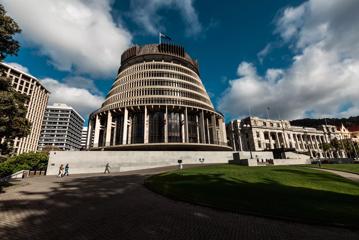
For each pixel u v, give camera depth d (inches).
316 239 312.2
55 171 1582.2
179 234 324.8
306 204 491.8
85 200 542.0
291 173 1040.8
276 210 444.5
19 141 4271.7
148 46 3284.9
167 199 560.4
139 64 2965.1
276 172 1050.1
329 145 4441.4
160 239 304.7
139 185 786.8
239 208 458.0
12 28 714.2
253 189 652.1
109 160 1763.0
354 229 350.9
